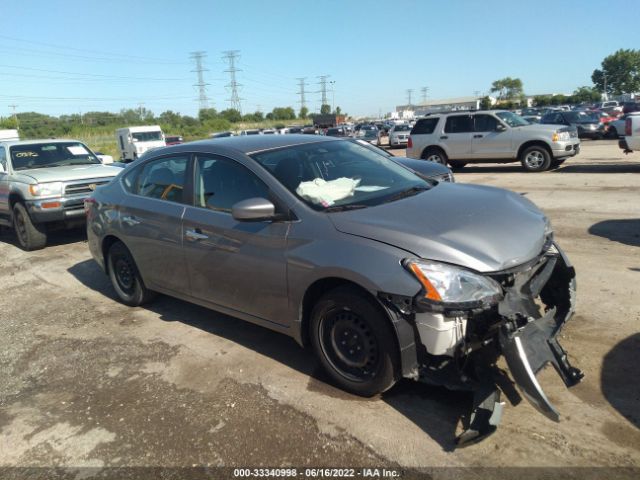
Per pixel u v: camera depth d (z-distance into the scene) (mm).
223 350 4211
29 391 3832
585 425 2883
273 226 3586
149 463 2912
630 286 4738
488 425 2707
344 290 3182
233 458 2887
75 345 4555
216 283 4090
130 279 5246
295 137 4539
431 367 3000
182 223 4293
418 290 2822
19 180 8328
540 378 3369
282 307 3613
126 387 3756
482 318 2904
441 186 4137
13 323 5219
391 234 3066
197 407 3412
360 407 3240
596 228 6984
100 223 5328
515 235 3156
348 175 4051
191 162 4395
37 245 8445
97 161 9992
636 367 3391
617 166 13453
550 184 11266
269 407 3334
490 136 14102
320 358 3488
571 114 23922
